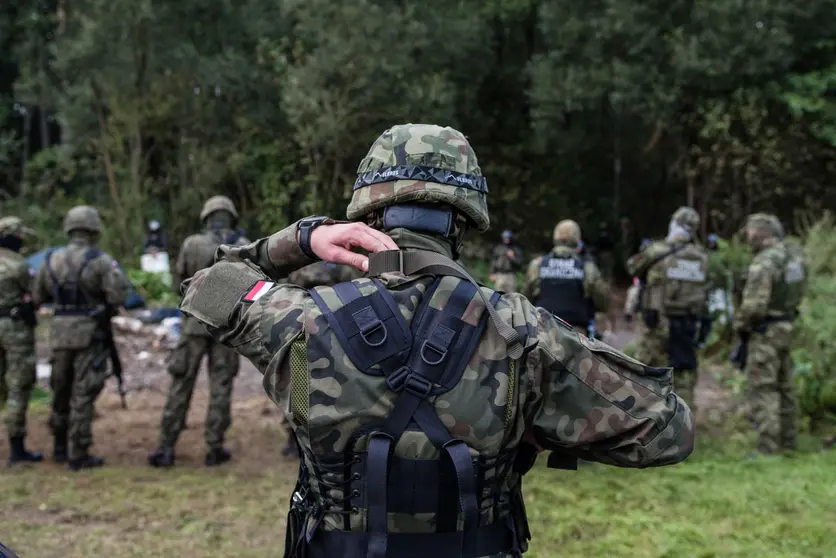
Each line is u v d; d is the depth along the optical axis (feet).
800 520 13.91
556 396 4.64
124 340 32.12
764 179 50.60
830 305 24.52
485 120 59.26
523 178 60.03
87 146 55.16
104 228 51.44
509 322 4.67
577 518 14.03
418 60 52.11
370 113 48.80
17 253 18.45
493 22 59.82
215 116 54.80
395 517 4.43
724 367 29.09
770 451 18.80
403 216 4.94
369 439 4.42
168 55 52.75
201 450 19.66
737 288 19.77
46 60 65.46
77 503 15.19
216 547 13.09
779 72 50.93
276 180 53.62
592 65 52.31
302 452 4.82
